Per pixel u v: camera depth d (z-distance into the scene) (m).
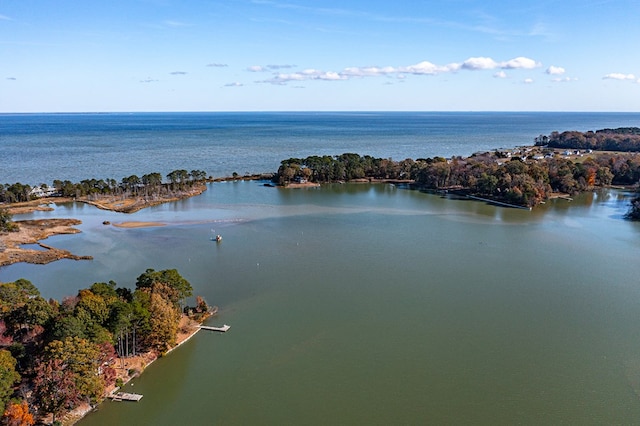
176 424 63.84
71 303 79.19
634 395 70.12
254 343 83.19
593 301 100.75
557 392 70.62
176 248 134.00
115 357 75.31
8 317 72.31
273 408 66.94
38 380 61.16
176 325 80.38
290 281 110.25
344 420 64.62
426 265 121.88
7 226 143.75
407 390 70.81
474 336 85.94
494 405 67.69
